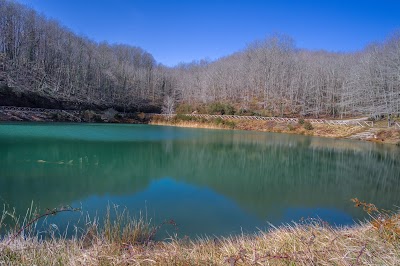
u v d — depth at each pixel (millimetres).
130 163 16359
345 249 3418
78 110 46031
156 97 68688
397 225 4023
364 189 12742
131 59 89438
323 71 55094
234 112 51875
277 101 55844
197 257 3537
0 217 7543
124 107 54562
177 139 28953
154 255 3375
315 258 3166
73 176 12570
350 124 37000
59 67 53281
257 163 18484
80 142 22812
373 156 21625
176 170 15312
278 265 3113
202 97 62906
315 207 10219
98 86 55438
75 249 3625
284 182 13633
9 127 29578
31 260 3076
